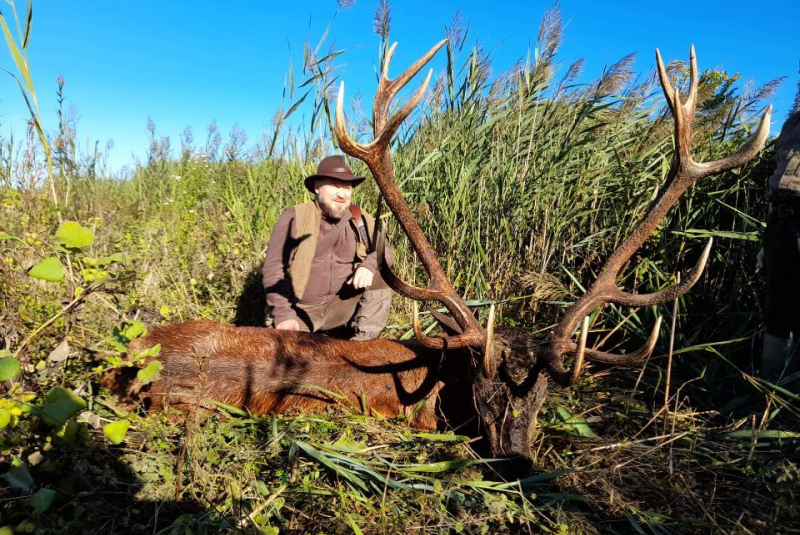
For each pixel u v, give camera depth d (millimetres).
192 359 2957
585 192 4742
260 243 5383
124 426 2061
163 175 9336
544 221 4805
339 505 2326
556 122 4910
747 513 2361
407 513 2330
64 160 6137
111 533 2018
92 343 3229
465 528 2293
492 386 2711
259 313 4594
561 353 2623
